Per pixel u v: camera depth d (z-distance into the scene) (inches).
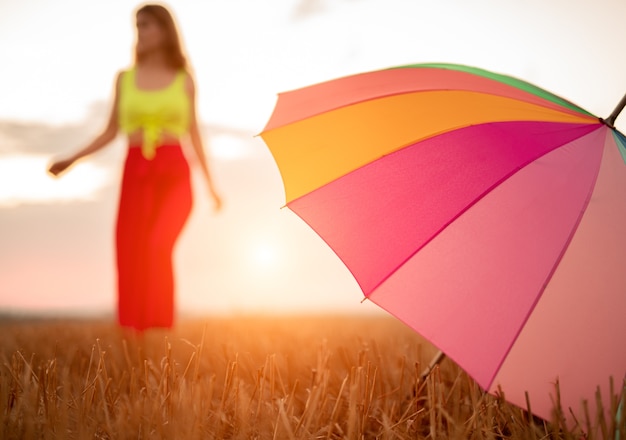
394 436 65.5
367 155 71.4
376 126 73.4
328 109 79.0
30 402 65.8
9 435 61.4
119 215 153.7
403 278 62.9
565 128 70.9
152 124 151.8
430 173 66.9
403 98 75.2
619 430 58.9
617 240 63.8
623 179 67.6
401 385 80.4
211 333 151.3
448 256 62.6
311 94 83.6
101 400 68.6
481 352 59.6
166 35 153.3
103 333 155.2
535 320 60.5
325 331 178.4
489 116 70.4
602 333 61.3
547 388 60.5
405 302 61.9
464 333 60.2
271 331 168.7
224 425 66.5
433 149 68.4
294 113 81.4
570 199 64.6
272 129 80.4
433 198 65.4
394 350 116.4
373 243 65.6
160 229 151.5
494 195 64.0
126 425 62.8
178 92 153.5
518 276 61.4
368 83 81.3
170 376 74.9
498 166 65.5
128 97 152.6
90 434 59.8
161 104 151.5
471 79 78.2
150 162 151.8
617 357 61.2
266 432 64.1
